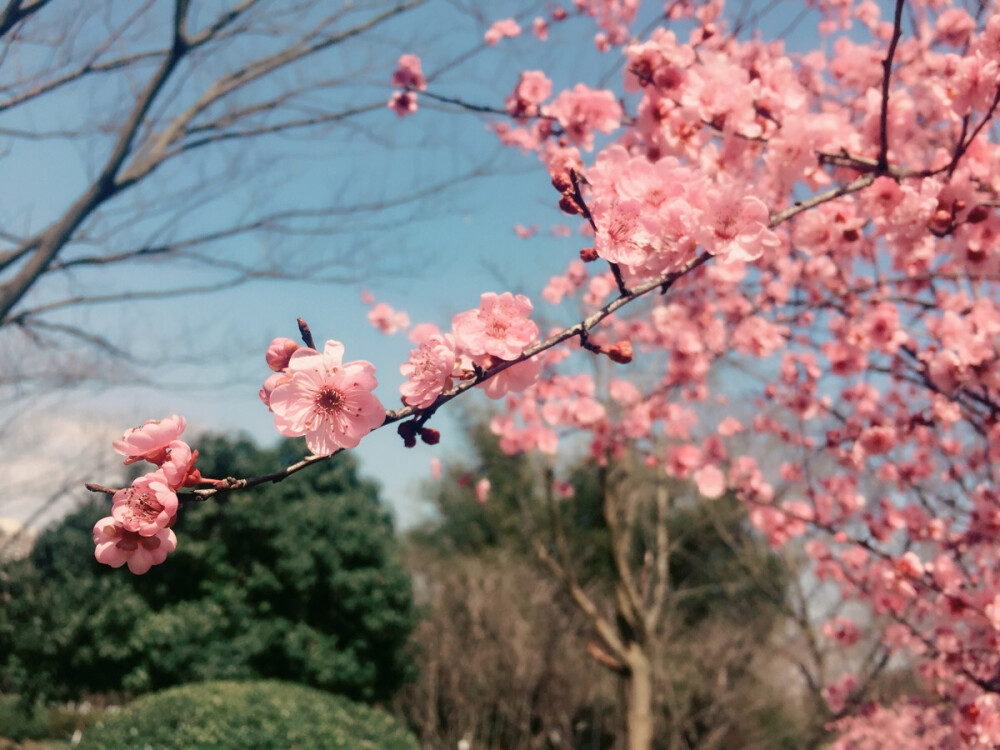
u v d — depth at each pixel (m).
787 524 5.07
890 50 2.02
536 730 11.56
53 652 10.27
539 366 1.52
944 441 4.65
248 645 10.77
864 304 4.07
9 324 5.16
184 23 4.42
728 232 1.64
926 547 4.86
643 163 1.70
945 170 2.27
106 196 4.57
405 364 1.40
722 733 9.73
